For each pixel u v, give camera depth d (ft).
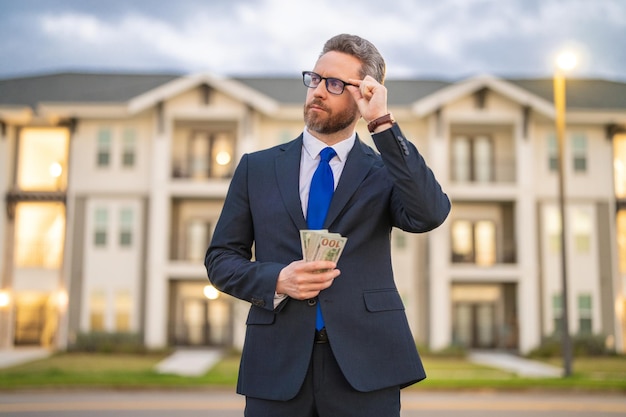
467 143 86.58
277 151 7.98
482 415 33.76
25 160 85.61
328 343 7.11
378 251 7.46
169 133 82.28
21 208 84.58
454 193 81.51
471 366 66.64
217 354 77.36
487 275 80.74
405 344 7.29
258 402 7.18
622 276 85.15
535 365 67.87
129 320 82.12
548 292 83.20
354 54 7.59
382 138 6.93
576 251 83.97
